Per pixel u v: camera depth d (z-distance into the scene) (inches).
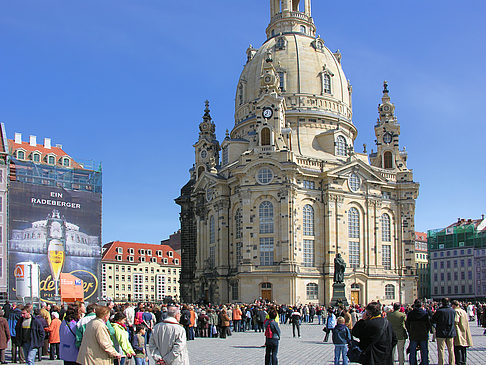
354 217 4559.5
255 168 4298.7
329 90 4990.2
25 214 4288.9
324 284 4320.9
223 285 4471.0
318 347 1868.8
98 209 4714.6
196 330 2554.1
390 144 5083.7
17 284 2925.7
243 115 5132.9
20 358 1501.0
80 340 901.8
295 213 4252.0
